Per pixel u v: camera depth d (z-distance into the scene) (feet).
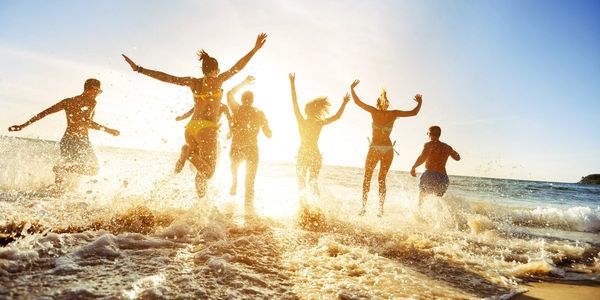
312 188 19.44
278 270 7.37
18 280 5.58
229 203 17.61
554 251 11.80
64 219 9.98
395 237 12.23
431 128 21.12
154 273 6.40
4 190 15.23
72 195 14.92
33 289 5.25
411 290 6.79
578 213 21.83
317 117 19.90
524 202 42.78
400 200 27.84
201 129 13.73
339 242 10.58
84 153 17.66
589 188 115.65
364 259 8.77
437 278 7.80
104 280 5.85
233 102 18.08
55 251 7.18
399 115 20.13
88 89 18.08
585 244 13.57
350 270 7.79
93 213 10.86
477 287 7.38
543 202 44.88
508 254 10.90
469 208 23.44
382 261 8.75
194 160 13.94
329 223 13.74
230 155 18.15
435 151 20.72
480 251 11.12
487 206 24.53
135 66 13.39
